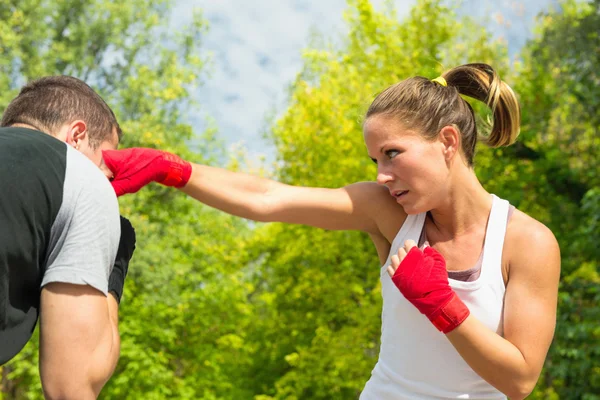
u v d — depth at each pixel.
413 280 1.70
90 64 16.33
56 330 1.39
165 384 12.35
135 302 11.91
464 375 1.86
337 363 10.23
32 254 1.38
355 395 11.69
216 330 13.15
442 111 1.80
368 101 2.04
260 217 1.97
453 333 1.68
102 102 1.78
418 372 1.89
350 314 10.91
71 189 1.43
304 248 11.05
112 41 16.38
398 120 1.77
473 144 1.89
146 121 14.64
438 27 10.49
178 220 14.17
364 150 10.25
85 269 1.41
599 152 10.95
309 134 10.89
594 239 9.62
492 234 1.82
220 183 1.95
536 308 1.75
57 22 16.45
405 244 1.78
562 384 10.66
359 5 10.28
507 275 1.82
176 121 15.84
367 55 10.48
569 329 8.88
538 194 11.21
